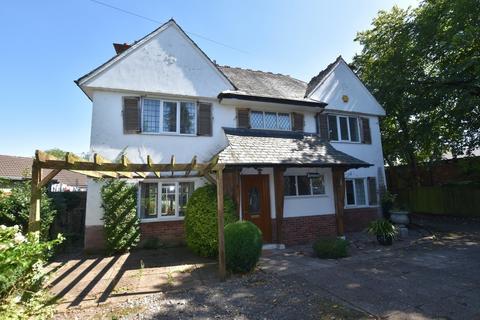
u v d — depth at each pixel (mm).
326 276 6660
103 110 10336
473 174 17641
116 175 8766
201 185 11211
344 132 14602
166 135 10953
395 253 8922
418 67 16516
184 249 10062
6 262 4109
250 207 10680
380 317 4426
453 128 16438
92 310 5008
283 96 13008
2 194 8781
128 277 6848
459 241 10500
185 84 11422
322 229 11375
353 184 14227
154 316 4734
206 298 5473
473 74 13625
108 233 9398
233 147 10227
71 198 12555
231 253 6965
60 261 8578
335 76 14742
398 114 18203
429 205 18250
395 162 21703
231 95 11383
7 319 3936
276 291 5758
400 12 18203
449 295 5223
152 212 10602
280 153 10641
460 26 13586
